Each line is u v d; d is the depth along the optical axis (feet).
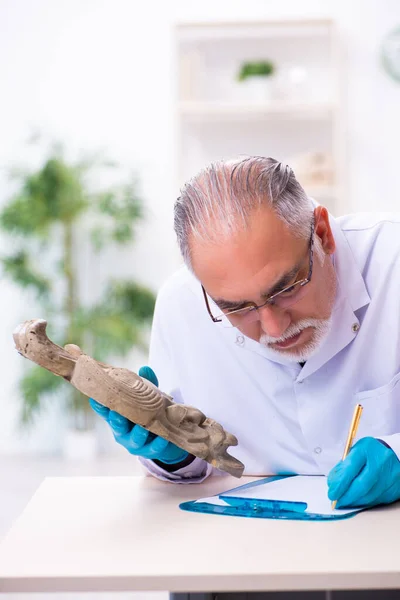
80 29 13.51
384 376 4.71
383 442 4.04
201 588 3.16
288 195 3.86
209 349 4.95
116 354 13.10
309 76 13.03
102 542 3.54
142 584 3.16
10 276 12.92
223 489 4.41
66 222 12.88
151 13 13.42
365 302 4.66
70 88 13.58
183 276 5.11
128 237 12.92
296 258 3.83
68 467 12.78
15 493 11.44
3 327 13.71
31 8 13.53
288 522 3.78
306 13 13.20
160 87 13.51
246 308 3.89
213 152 13.23
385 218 4.97
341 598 4.27
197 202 3.82
